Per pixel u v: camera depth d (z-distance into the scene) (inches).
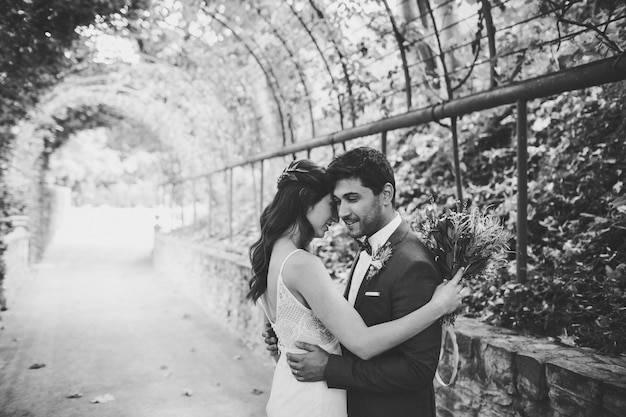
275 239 74.4
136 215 1341.0
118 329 258.2
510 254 133.0
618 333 87.9
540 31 135.5
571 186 138.6
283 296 70.0
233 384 177.3
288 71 241.8
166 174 657.0
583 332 93.0
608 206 124.3
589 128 143.3
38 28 219.6
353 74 184.9
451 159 186.9
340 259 191.5
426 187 190.9
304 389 69.7
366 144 242.5
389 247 67.2
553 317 100.4
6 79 253.0
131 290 386.6
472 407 100.2
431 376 63.0
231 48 276.8
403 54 158.9
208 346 227.0
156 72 365.7
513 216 142.9
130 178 1163.9
